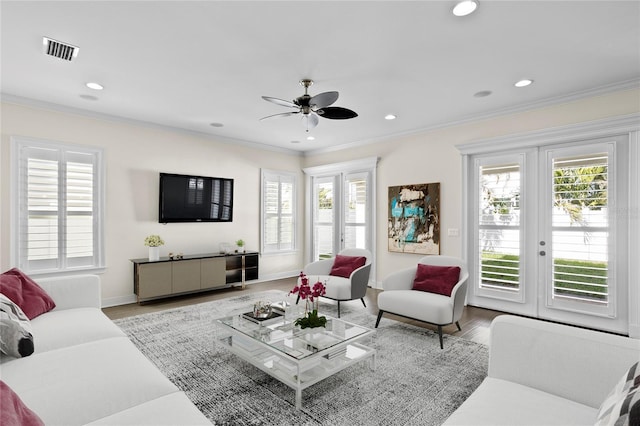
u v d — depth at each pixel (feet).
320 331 8.64
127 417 4.38
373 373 8.36
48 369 5.43
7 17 7.43
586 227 11.96
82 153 14.05
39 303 7.98
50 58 9.43
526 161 13.39
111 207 14.73
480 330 11.67
